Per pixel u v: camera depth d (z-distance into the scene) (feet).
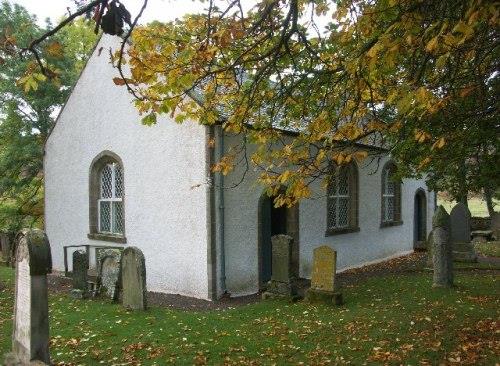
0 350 22.71
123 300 32.19
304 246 45.01
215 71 18.04
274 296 34.86
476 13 11.18
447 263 34.96
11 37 13.82
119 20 10.75
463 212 49.83
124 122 42.70
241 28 17.95
